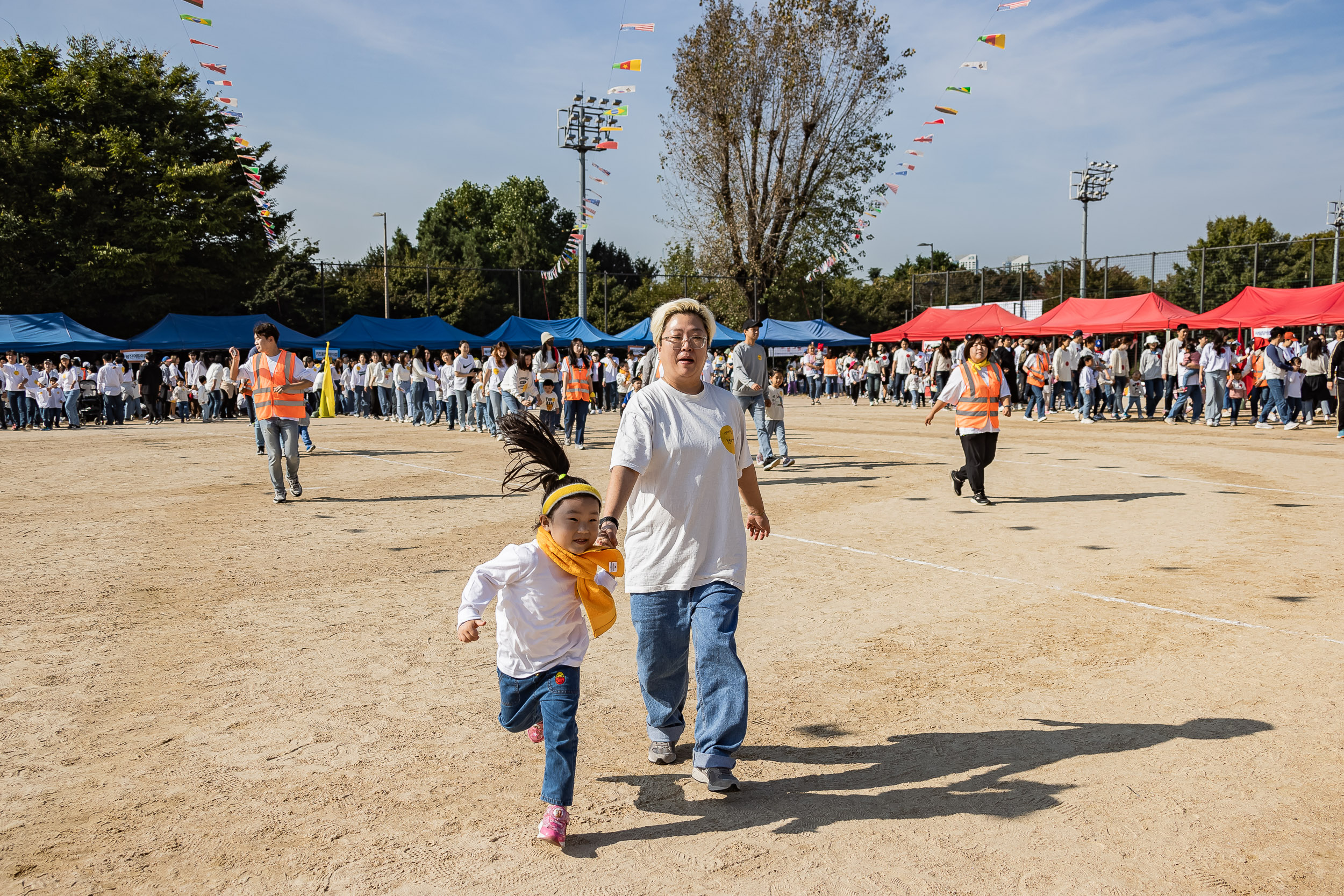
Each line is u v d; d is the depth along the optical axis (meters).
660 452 3.44
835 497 10.52
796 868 2.87
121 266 33.12
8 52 33.72
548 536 3.19
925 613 5.76
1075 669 4.70
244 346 31.73
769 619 5.68
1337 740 3.77
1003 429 19.52
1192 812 3.20
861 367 34.19
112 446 18.05
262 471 13.40
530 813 3.25
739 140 34.75
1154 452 14.73
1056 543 7.84
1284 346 19.22
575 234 33.62
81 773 3.54
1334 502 9.59
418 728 4.01
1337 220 48.75
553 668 3.14
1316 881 2.76
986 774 3.53
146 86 35.16
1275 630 5.26
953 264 87.19
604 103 32.00
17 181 32.66
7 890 2.71
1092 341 29.67
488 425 20.31
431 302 52.16
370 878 2.80
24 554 7.58
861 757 3.71
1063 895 2.69
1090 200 42.62
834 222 35.53
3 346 27.69
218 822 3.15
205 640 5.23
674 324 3.53
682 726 3.70
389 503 10.35
